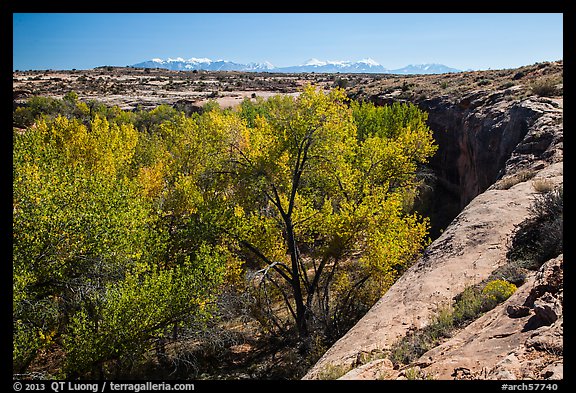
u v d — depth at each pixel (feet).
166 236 55.83
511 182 48.03
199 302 47.06
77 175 47.32
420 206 102.06
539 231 32.48
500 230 36.58
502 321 21.30
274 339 61.72
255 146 60.64
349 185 64.80
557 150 50.44
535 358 15.99
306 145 58.39
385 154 70.38
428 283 32.19
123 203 47.83
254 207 64.59
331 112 59.00
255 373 49.65
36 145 66.95
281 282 74.95
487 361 17.74
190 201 62.03
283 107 60.85
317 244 67.77
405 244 55.88
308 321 59.16
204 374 50.75
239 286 59.26
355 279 62.80
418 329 26.66
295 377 46.75
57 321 46.01
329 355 28.30
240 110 173.78
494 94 98.12
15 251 37.65
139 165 101.19
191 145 79.56
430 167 122.52
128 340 42.09
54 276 41.37
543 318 19.03
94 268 43.24
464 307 26.50
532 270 28.60
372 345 26.11
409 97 155.94
